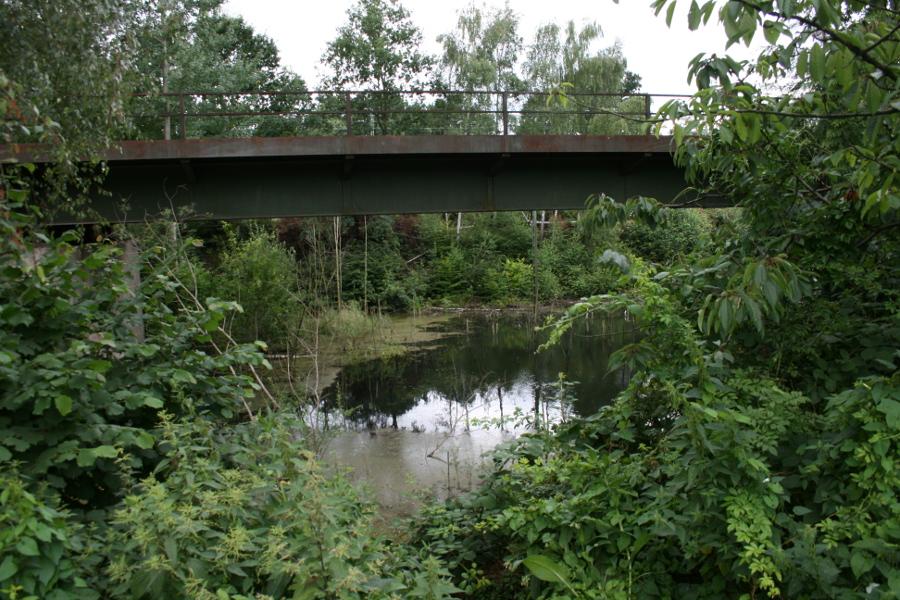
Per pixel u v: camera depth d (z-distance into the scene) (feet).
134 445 8.30
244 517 7.67
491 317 77.00
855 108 7.79
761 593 7.62
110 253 9.29
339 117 91.91
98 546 6.45
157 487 6.41
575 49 82.69
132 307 9.40
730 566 7.82
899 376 6.75
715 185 14.19
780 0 6.63
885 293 10.93
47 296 8.16
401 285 81.30
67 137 17.63
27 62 16.67
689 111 8.18
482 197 29.50
